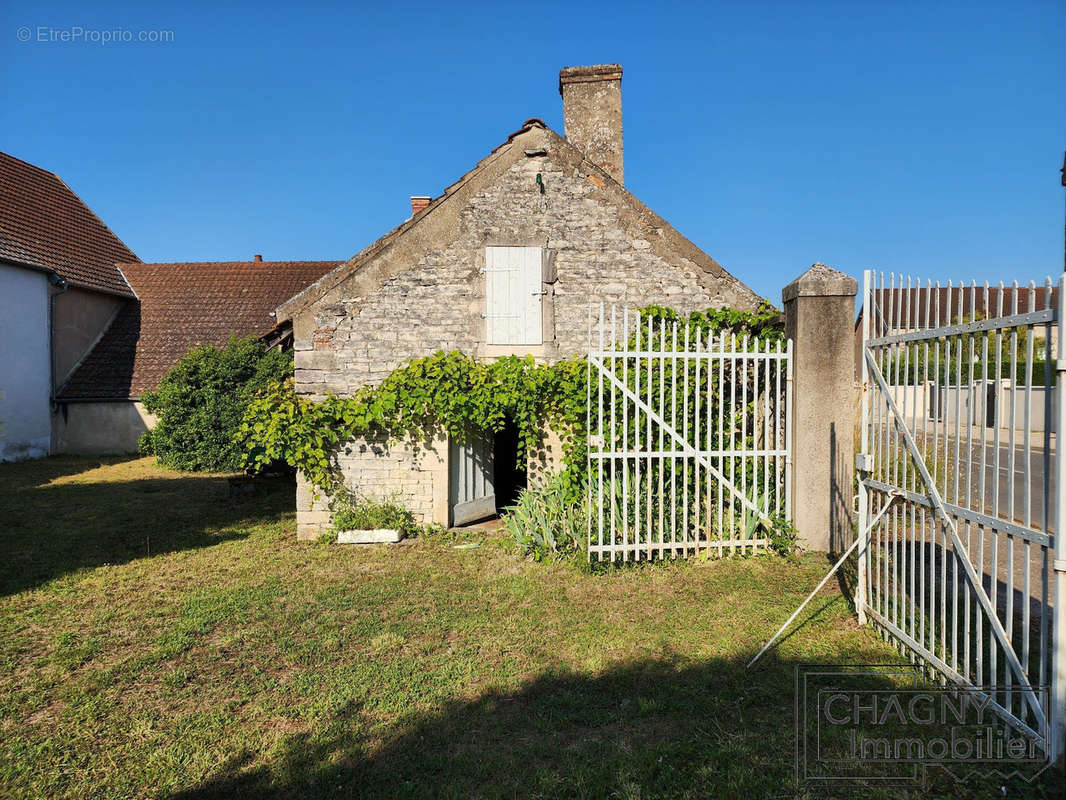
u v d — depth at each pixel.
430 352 8.40
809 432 7.00
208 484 13.41
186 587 6.54
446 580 6.56
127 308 21.06
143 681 4.49
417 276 8.41
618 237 8.48
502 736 3.65
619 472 7.34
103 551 8.03
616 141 9.90
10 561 7.57
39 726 3.91
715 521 7.49
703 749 3.44
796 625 5.09
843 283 6.96
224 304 20.98
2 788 3.29
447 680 4.36
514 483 11.64
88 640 5.19
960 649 4.36
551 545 7.10
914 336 4.22
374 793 3.17
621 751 3.46
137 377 18.84
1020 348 3.86
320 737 3.68
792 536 7.02
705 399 7.51
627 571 6.62
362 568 7.08
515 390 7.83
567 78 9.95
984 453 3.56
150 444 16.95
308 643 5.04
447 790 3.15
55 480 14.02
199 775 3.38
